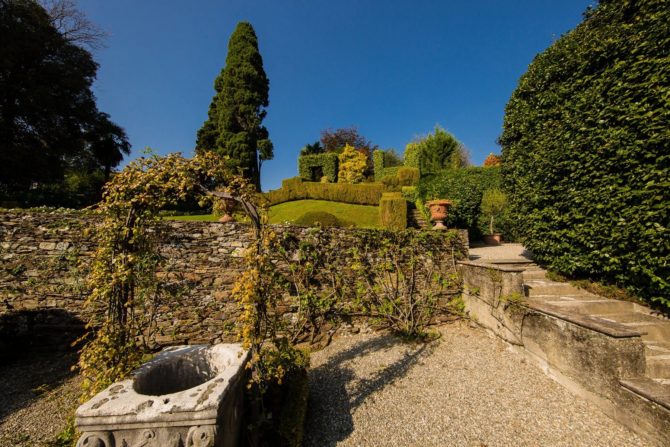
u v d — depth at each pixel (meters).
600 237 3.76
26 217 4.42
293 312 4.87
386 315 5.12
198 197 2.70
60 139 14.38
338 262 5.12
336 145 32.25
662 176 3.09
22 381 3.69
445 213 6.90
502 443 2.43
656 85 3.21
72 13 14.27
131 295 2.56
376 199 14.45
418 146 19.28
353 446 2.48
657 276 3.20
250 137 19.94
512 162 5.43
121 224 2.47
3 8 11.95
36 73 13.43
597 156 3.75
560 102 4.46
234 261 4.79
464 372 3.63
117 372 2.24
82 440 1.59
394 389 3.33
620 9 3.82
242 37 20.44
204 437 1.63
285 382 2.92
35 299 4.37
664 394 2.27
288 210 14.59
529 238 5.06
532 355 3.69
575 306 3.69
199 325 4.62
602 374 2.70
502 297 4.31
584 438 2.42
